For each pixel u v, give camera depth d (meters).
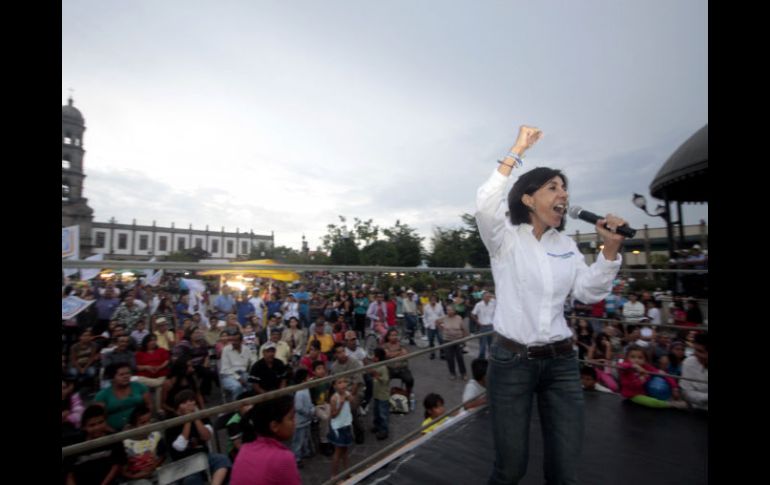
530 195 1.93
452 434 2.96
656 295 7.64
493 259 2.06
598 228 1.93
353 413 5.28
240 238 91.19
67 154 48.16
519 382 1.86
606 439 3.03
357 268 2.83
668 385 3.72
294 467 2.23
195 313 6.56
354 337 5.61
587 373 4.14
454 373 7.82
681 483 2.42
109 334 5.76
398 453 2.71
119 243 75.44
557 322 1.89
